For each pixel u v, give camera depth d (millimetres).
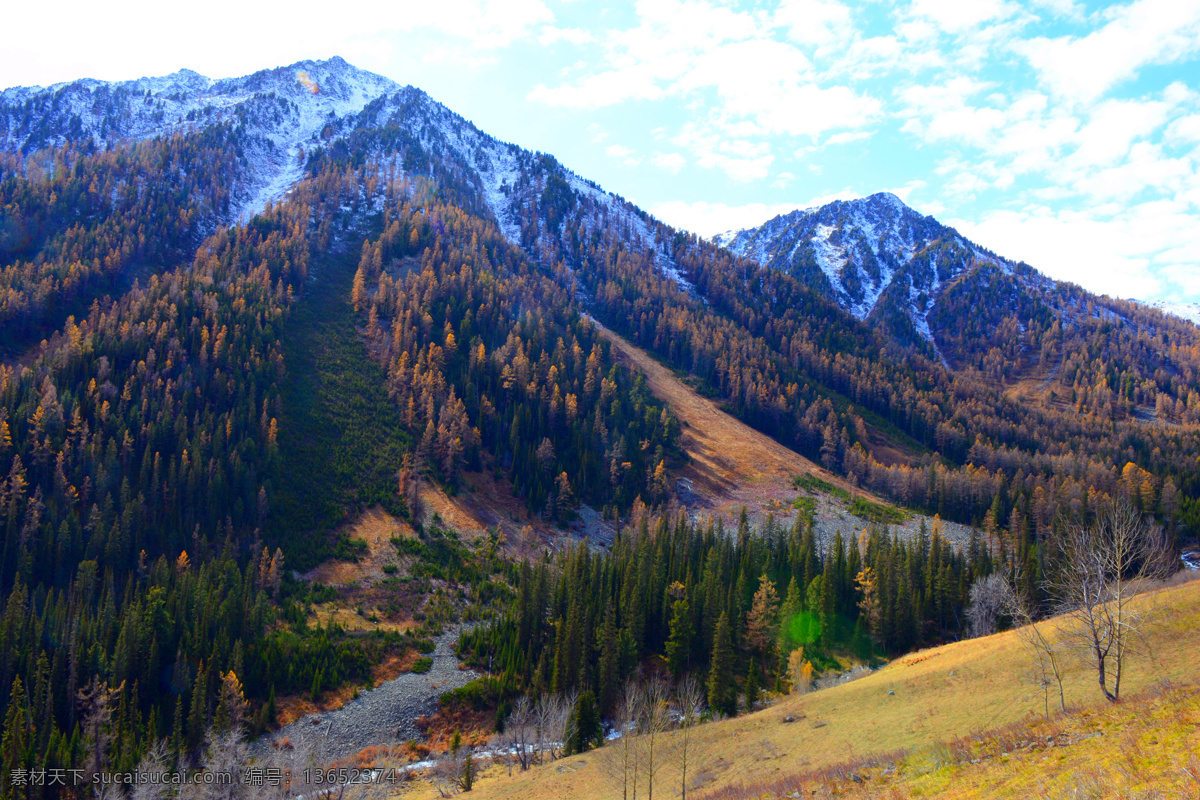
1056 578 88562
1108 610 44938
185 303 160750
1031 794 27000
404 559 118688
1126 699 39281
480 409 168625
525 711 78062
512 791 58719
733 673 88875
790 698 74375
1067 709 42500
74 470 110375
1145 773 25000
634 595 92375
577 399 185125
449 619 104312
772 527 138625
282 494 124875
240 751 66000
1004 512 165750
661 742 58062
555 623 90750
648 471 167875
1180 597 57562
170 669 80438
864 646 100688
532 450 161625
